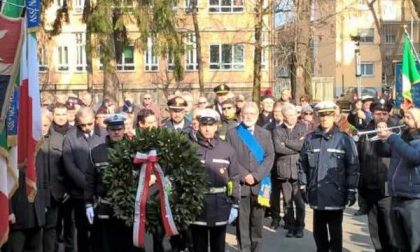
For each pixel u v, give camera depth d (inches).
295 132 410.9
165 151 260.2
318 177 310.5
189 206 260.5
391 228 312.5
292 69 977.5
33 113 239.9
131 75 1692.9
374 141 328.5
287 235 406.9
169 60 874.8
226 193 285.3
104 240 274.1
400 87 467.8
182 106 371.2
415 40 2049.7
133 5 800.9
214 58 1720.0
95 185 276.2
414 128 287.4
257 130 338.3
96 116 337.7
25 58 236.5
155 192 259.8
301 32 932.6
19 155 241.4
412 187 284.4
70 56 1739.7
